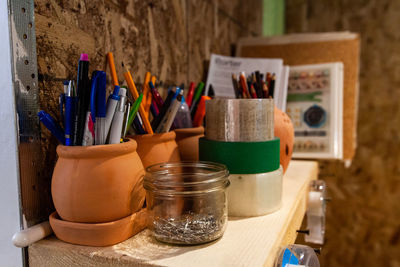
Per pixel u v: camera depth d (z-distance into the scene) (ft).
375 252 5.62
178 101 1.82
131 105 1.86
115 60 2.04
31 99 1.50
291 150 2.41
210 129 1.87
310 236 2.48
